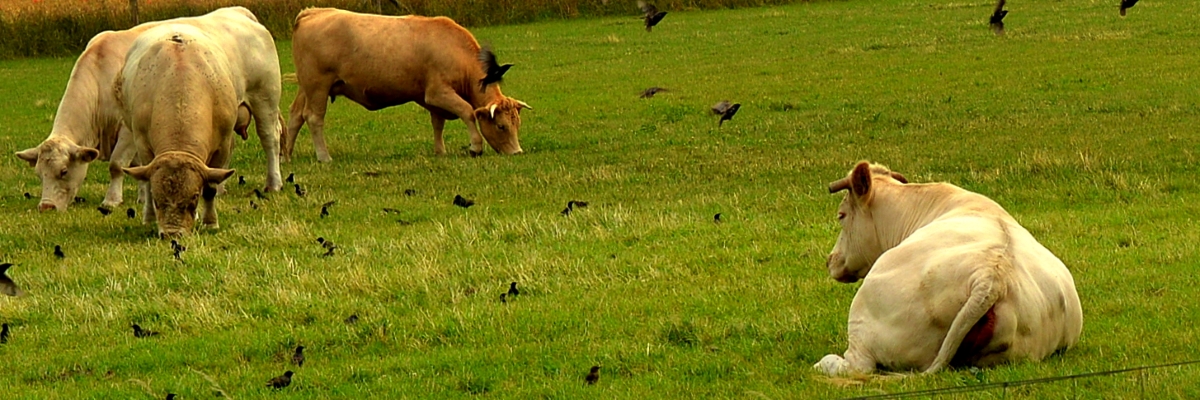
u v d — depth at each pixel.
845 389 17.27
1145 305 22.47
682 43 90.81
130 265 29.86
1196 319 21.34
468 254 30.03
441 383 20.22
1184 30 79.56
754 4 116.00
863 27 94.06
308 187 43.00
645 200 37.44
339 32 50.69
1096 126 48.38
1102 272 25.33
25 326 25.41
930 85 64.44
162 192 33.03
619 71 78.00
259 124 41.91
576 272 27.67
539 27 106.25
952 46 79.44
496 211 36.56
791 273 26.72
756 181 40.22
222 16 40.84
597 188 40.22
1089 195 35.03
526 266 28.05
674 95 66.31
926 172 40.50
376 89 51.16
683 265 28.00
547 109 64.19
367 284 26.98
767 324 22.45
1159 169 38.44
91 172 47.78
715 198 36.69
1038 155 40.66
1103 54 71.75
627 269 27.83
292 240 32.44
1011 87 62.03
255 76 40.72
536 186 41.16
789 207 34.66
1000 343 17.30
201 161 34.22
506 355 21.62
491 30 105.62
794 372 19.22
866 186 20.97
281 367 22.00
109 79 41.97
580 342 22.23
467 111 50.34
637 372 20.28
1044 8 97.38
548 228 32.53
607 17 112.12
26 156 39.56
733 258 28.47
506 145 50.38
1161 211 31.91
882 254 19.19
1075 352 18.94
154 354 22.91
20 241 33.88
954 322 17.06
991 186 37.19
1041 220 31.25
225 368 22.11
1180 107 52.22
